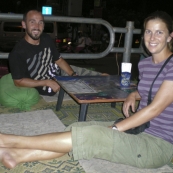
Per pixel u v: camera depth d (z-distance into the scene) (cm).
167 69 206
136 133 213
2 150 211
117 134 200
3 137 201
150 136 214
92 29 1778
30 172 232
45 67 411
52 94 424
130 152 201
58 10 2089
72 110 380
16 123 318
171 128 214
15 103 370
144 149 204
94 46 1373
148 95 216
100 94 283
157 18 207
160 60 215
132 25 446
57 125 319
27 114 346
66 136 200
